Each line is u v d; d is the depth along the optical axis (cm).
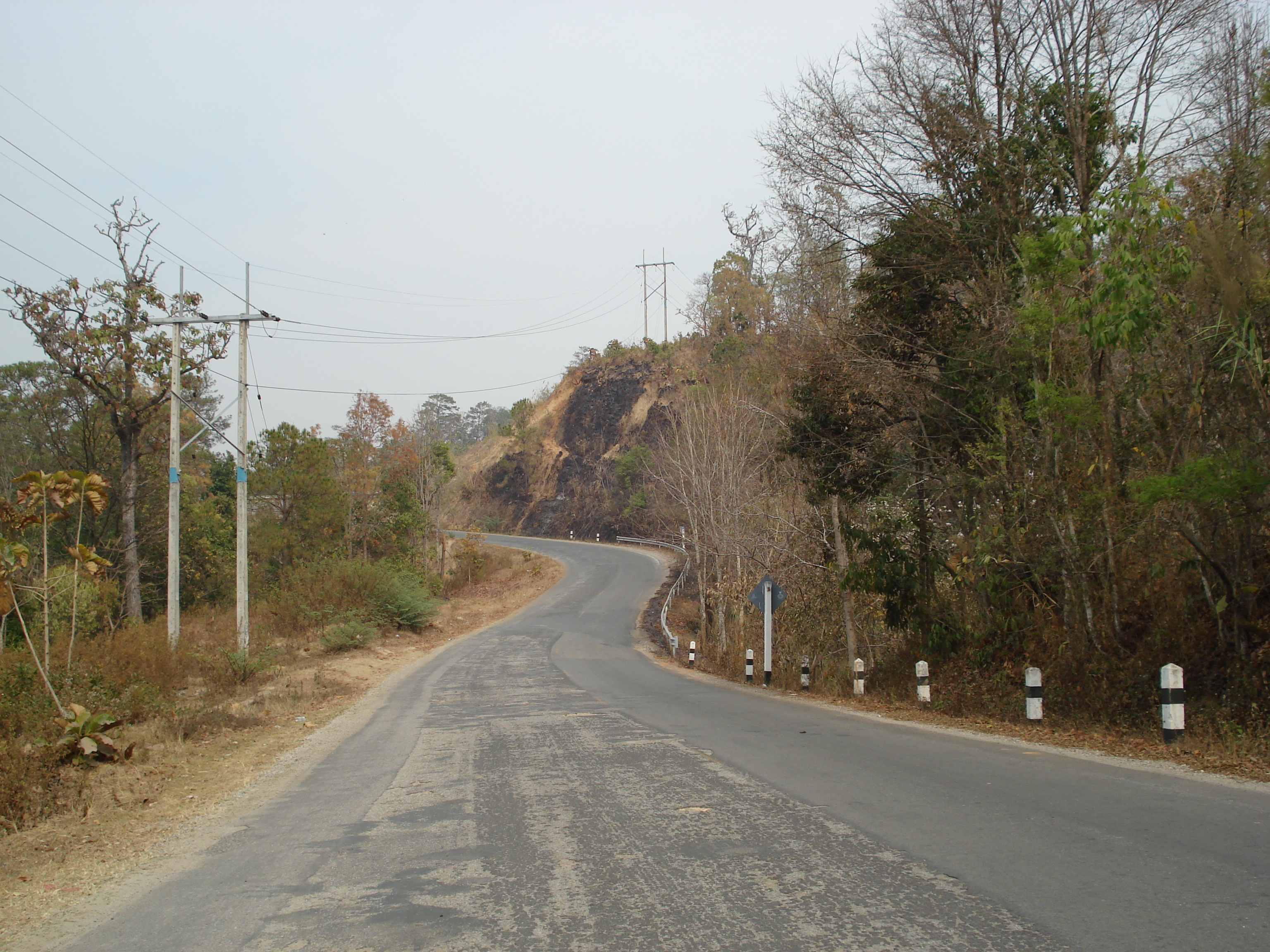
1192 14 1385
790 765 927
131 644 1938
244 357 2409
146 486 3894
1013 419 1407
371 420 5659
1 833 800
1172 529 1148
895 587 1844
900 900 486
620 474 7912
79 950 484
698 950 425
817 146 1727
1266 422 1026
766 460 2880
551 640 3462
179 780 1043
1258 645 1080
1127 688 1178
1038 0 1500
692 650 2773
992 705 1391
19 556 1298
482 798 816
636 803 764
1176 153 1427
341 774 1016
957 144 1620
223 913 530
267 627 3388
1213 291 1036
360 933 477
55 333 3194
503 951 438
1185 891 484
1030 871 530
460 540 7562
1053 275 1234
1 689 1257
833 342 1798
